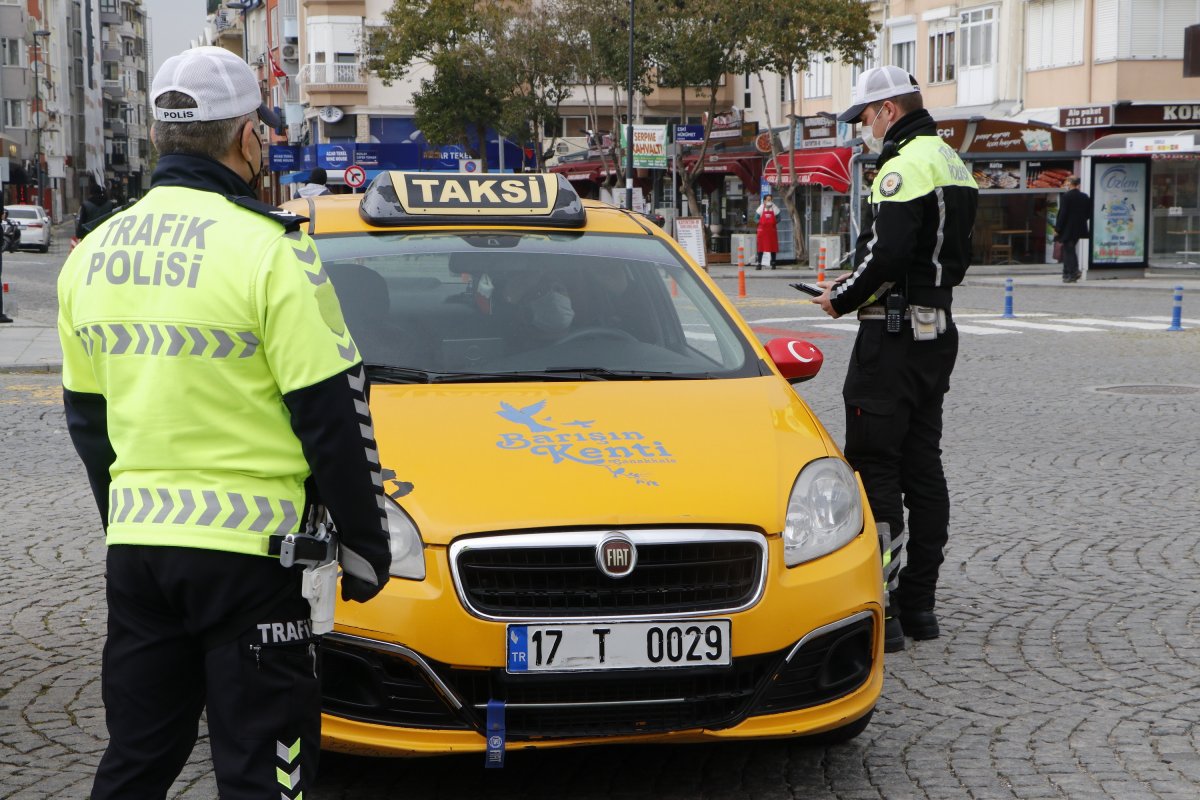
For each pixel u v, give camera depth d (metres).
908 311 5.69
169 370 2.76
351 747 3.96
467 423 4.49
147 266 2.80
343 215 5.77
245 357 2.76
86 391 2.92
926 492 5.84
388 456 4.25
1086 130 37.59
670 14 40.66
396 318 5.17
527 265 5.45
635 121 60.22
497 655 3.91
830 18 37.91
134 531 2.77
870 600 4.25
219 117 2.87
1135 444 10.57
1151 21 36.88
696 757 4.58
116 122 144.38
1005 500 8.55
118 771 2.87
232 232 2.78
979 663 5.52
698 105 59.78
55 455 10.16
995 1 41.34
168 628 2.85
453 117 50.00
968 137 36.03
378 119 62.94
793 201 39.50
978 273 34.00
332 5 62.16
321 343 2.75
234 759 2.79
